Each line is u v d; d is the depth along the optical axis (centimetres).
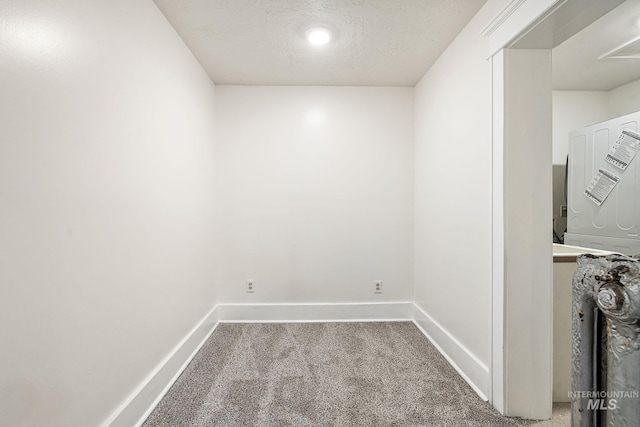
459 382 188
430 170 255
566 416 158
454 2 171
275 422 151
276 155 293
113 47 132
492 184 163
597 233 270
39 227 96
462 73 199
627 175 247
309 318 296
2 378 84
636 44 229
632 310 62
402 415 157
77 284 111
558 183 325
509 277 155
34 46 93
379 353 225
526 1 135
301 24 192
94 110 120
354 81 282
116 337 134
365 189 296
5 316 85
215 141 286
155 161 170
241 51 226
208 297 261
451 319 216
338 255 297
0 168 83
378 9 177
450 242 217
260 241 294
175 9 176
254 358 217
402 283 299
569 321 171
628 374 66
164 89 182
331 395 174
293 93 292
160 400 169
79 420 112
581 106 323
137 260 151
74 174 110
